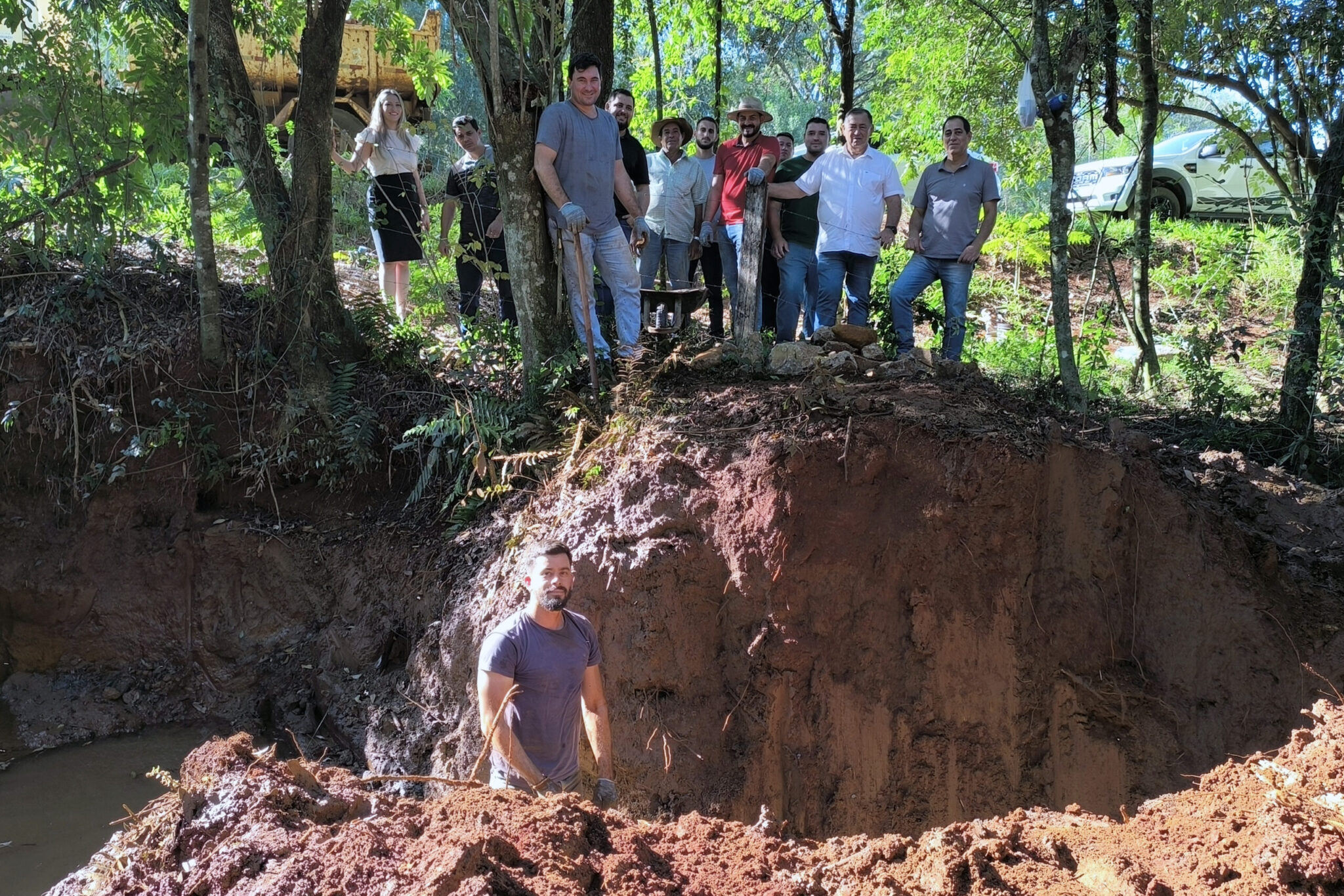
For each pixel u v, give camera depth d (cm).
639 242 755
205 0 669
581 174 706
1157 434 827
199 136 696
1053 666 570
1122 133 787
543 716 393
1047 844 304
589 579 593
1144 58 930
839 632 570
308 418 750
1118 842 310
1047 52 727
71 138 735
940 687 563
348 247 967
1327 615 584
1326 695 558
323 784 312
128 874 278
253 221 751
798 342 704
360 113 1086
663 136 888
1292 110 1034
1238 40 977
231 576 720
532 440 692
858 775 559
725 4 1277
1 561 705
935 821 554
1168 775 555
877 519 575
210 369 745
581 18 881
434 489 729
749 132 845
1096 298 1242
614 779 565
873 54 1686
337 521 739
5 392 712
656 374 669
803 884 284
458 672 619
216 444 745
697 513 595
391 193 836
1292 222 1023
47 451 720
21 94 739
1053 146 735
